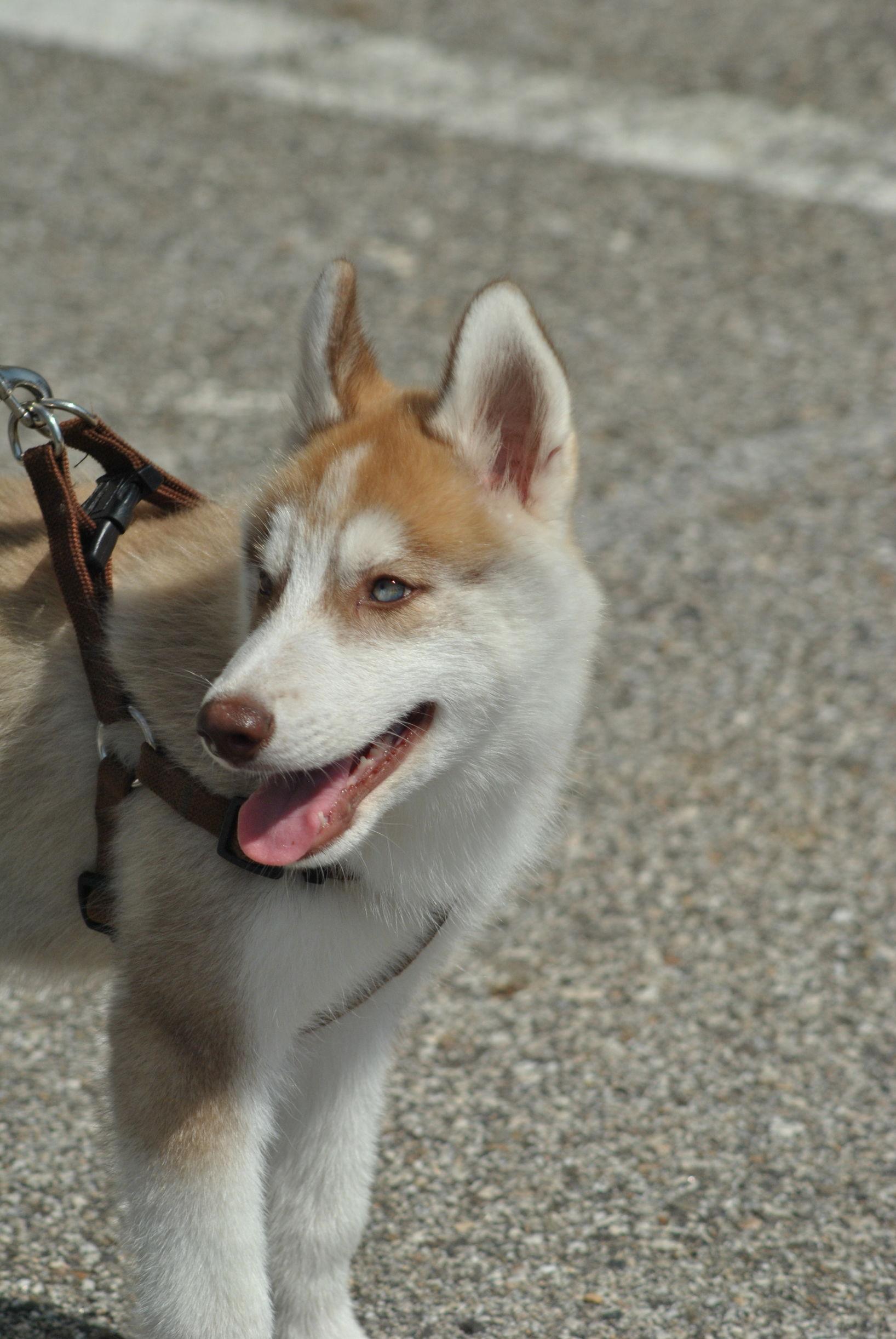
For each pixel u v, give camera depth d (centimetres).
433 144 1119
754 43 1255
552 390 347
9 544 372
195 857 331
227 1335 324
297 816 312
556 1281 373
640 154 1106
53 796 352
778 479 763
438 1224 392
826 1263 379
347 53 1258
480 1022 464
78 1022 458
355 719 312
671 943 497
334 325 362
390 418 355
